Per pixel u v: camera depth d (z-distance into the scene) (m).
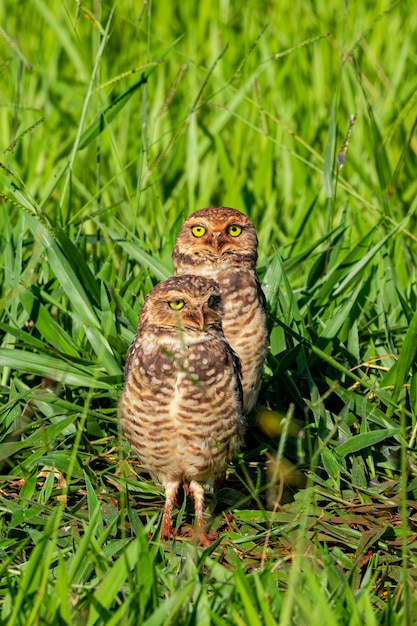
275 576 7.51
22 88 16.69
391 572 7.81
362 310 11.66
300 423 10.15
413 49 19.27
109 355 10.35
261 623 6.25
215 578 7.07
